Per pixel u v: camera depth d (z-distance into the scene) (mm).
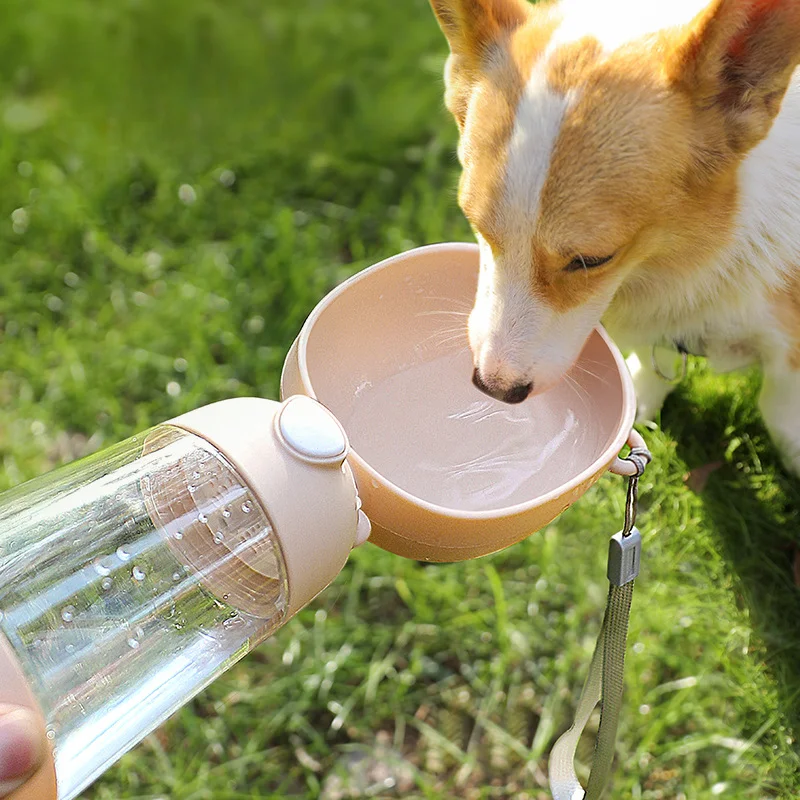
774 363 566
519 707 581
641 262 512
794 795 532
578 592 610
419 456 448
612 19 477
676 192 472
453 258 485
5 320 767
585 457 448
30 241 807
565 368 477
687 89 457
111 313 767
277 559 356
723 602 594
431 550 397
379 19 965
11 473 673
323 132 886
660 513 631
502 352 469
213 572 383
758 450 644
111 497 402
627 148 452
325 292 766
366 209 823
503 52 479
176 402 712
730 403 665
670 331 574
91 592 387
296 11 982
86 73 947
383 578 627
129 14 991
